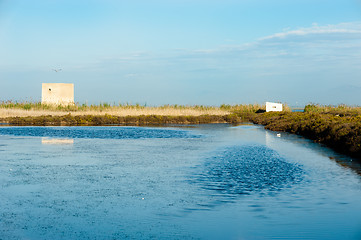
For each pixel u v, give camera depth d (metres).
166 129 37.00
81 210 9.47
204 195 10.73
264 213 9.06
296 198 10.34
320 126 27.42
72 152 19.80
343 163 15.92
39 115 49.00
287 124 36.06
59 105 58.34
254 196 10.56
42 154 19.02
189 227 8.20
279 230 7.95
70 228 8.23
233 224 8.32
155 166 15.47
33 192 11.22
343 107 56.47
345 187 11.57
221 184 12.05
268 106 63.56
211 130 36.03
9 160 17.08
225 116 53.38
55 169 14.85
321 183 12.12
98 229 8.15
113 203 10.04
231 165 15.58
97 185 12.05
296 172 13.98
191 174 13.72
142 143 24.30
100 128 37.41
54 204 9.99
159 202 10.07
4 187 11.83
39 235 7.86
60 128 36.75
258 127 40.84
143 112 55.44
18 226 8.38
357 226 8.16
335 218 8.67
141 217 8.90
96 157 18.02
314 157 17.64
